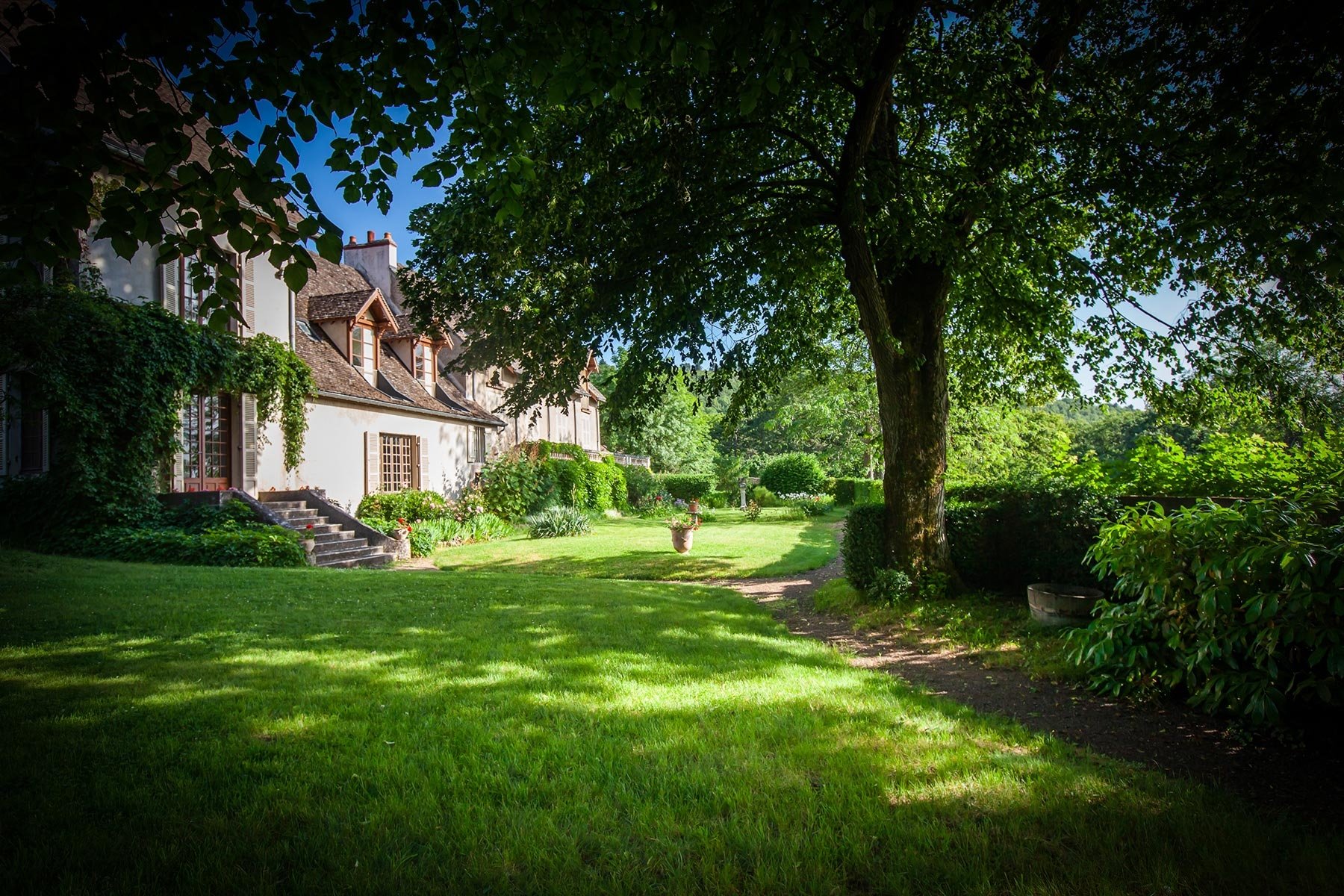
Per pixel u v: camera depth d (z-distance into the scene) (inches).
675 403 1589.6
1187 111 226.7
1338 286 278.8
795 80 217.2
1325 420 342.0
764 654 229.0
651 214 276.4
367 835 99.8
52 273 411.2
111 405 430.6
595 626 263.7
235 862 92.7
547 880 89.4
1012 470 658.2
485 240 264.8
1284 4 177.3
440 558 596.4
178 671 183.0
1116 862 93.1
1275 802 121.0
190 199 134.0
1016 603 300.0
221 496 484.4
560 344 303.3
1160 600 168.9
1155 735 156.6
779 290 361.7
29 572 327.0
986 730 152.6
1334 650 129.9
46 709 149.5
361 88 145.5
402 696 165.9
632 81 163.8
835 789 115.8
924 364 322.0
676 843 98.3
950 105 269.6
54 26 108.1
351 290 800.9
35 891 84.7
